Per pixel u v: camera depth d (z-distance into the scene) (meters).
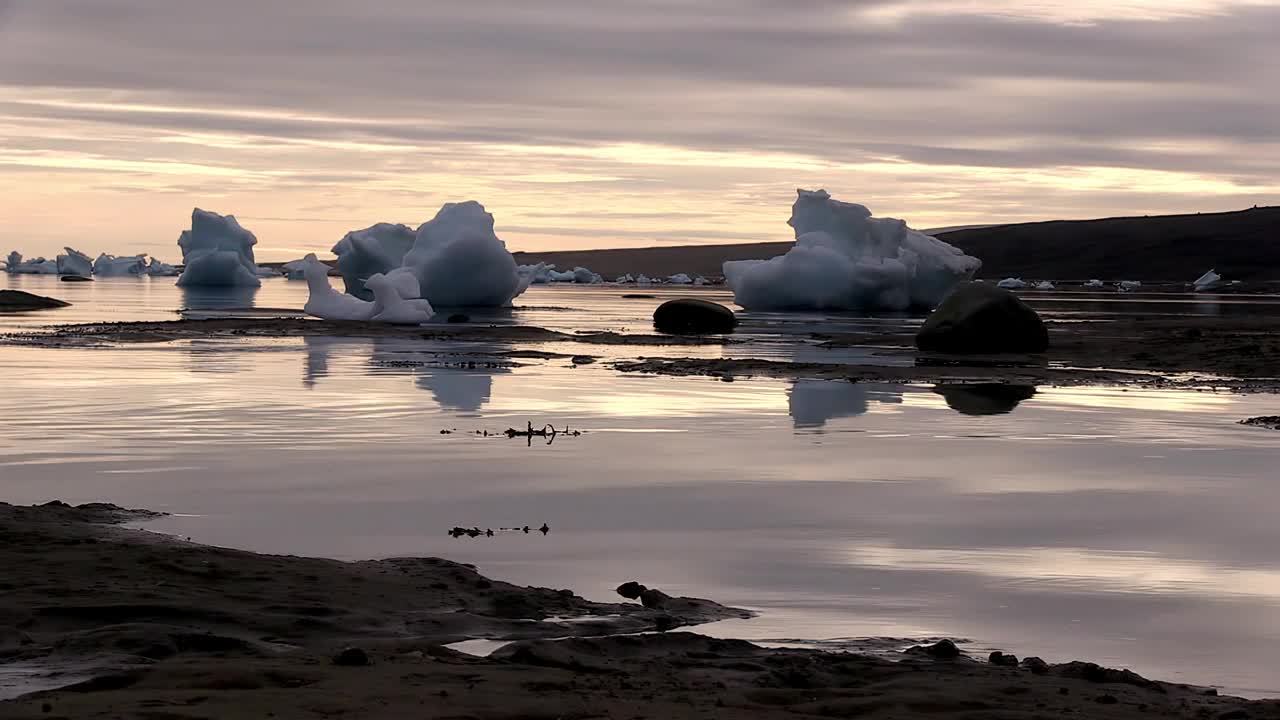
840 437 16.70
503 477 13.49
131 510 11.54
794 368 27.00
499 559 9.96
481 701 6.04
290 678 6.44
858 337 38.34
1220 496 12.84
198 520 11.22
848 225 62.00
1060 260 156.38
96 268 125.62
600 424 17.81
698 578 9.45
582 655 7.26
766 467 14.28
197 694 6.06
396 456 14.78
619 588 9.03
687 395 21.75
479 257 60.12
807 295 60.69
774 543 10.60
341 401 20.27
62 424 17.17
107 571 8.73
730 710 6.13
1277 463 14.92
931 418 18.83
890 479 13.59
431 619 8.08
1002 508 12.14
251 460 14.39
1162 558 10.22
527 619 8.23
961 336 32.78
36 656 6.99
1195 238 155.50
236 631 7.64
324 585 8.65
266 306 58.06
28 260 133.00
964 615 8.54
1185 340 35.44
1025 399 21.64
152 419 17.78
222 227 88.00
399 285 51.41
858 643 7.84
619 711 6.00
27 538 9.62
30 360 27.44
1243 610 8.73
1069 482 13.55
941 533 11.04
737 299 62.69
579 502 12.22
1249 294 97.81
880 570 9.74
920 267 61.12
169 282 103.81
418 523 11.23
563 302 71.62
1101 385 24.34
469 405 19.91
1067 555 10.30
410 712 5.82
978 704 6.36
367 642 7.47
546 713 5.92
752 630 8.12
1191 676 7.32
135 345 32.53
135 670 6.51
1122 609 8.72
